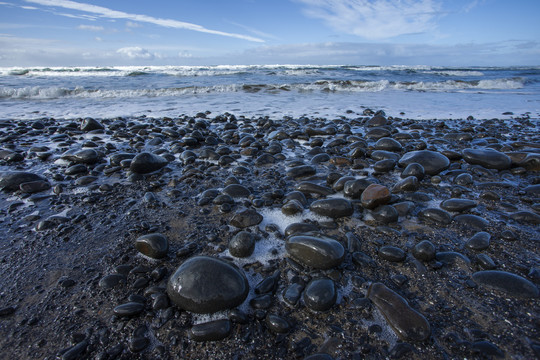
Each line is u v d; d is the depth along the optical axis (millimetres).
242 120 7062
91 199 2914
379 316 1548
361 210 2639
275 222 2479
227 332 1455
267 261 1992
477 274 1820
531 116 7547
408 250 2098
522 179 3352
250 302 1648
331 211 2520
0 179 3162
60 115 7715
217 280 1586
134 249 2150
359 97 11031
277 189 2961
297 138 5305
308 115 7746
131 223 2521
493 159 3602
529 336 1429
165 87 12320
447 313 1575
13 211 2729
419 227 2395
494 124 6527
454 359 1338
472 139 5121
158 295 1670
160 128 5781
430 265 1931
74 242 2258
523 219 2428
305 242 1934
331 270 1875
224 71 20891
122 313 1556
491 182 3201
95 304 1670
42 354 1389
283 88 13172
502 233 2234
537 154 3510
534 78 18469
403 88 13898
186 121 6719
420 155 3562
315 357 1325
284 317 1563
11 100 9984
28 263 2021
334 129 5652
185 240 2262
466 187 3145
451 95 11602
